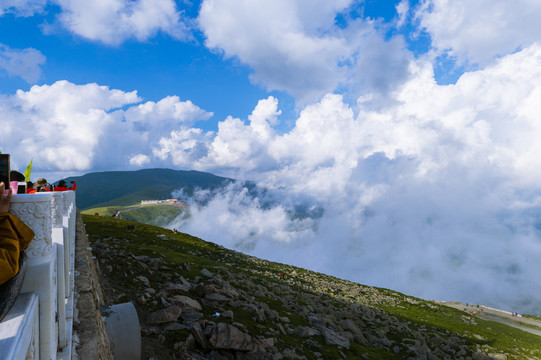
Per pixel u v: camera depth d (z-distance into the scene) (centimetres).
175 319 1745
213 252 8312
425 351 3425
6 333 158
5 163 215
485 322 8856
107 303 1727
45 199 248
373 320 4806
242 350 1652
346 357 2483
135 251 3878
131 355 1045
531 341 7075
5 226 207
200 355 1516
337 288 8700
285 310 3347
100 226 6800
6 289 189
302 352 2205
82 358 454
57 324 370
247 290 3703
